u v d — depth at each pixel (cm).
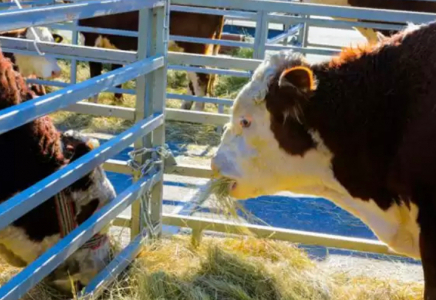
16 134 331
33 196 270
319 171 358
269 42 841
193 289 367
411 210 337
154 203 438
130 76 359
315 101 341
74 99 296
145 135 413
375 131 336
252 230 449
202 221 443
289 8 472
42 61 864
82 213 357
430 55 328
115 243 414
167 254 418
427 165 321
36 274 285
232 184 376
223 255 401
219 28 941
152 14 402
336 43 1484
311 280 402
